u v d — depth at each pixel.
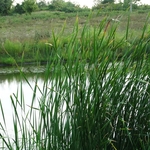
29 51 12.66
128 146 2.60
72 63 2.44
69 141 2.49
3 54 12.80
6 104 6.41
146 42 2.53
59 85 2.44
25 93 6.82
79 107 2.40
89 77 2.49
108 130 2.50
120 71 2.48
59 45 2.48
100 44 2.43
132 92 2.55
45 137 2.50
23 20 24.16
